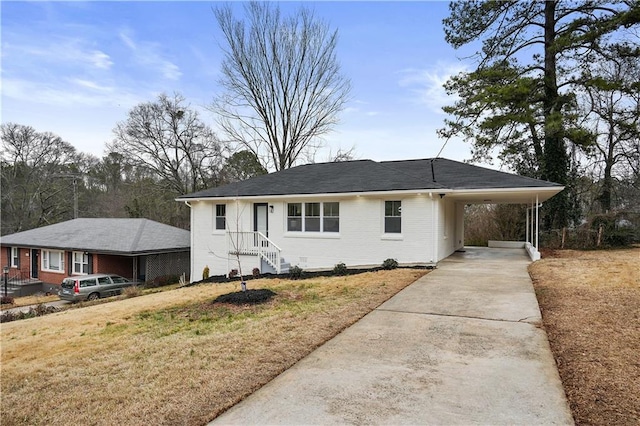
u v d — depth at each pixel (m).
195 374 4.69
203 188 35.19
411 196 13.94
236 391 4.15
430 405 3.65
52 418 3.89
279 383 4.28
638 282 8.81
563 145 20.59
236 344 5.74
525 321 6.36
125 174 42.59
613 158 26.17
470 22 21.52
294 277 13.46
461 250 19.19
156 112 33.56
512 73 20.19
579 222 23.05
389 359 4.88
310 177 17.52
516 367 4.52
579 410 3.51
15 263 25.45
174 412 3.77
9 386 4.85
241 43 29.78
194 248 18.41
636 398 3.67
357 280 11.22
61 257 22.59
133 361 5.37
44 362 5.69
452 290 8.91
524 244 21.30
